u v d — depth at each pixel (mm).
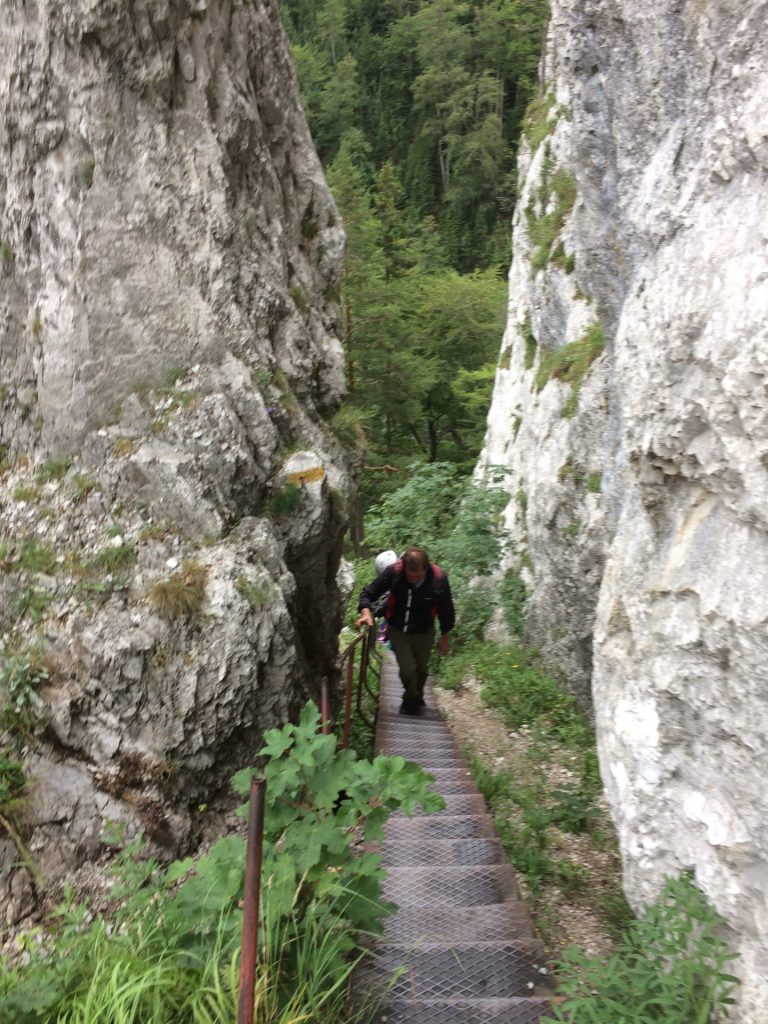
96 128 4688
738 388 2670
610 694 3699
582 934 3953
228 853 2809
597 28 4543
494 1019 2775
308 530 4992
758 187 2836
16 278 4723
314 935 2660
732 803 2779
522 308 13578
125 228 4719
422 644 6715
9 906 3217
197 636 3982
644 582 3533
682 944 2664
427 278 31578
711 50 3146
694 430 3068
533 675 8148
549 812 5238
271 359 5398
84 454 4461
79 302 4598
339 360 6922
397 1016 2789
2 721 3555
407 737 6281
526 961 3111
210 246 4992
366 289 23391
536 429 9953
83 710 3719
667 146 3639
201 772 3877
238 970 2502
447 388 28734
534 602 9180
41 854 3377
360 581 13031
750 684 2658
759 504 2648
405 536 11602
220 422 4609
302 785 3002
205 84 5219
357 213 23484
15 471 4453
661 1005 2562
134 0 4695
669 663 3133
